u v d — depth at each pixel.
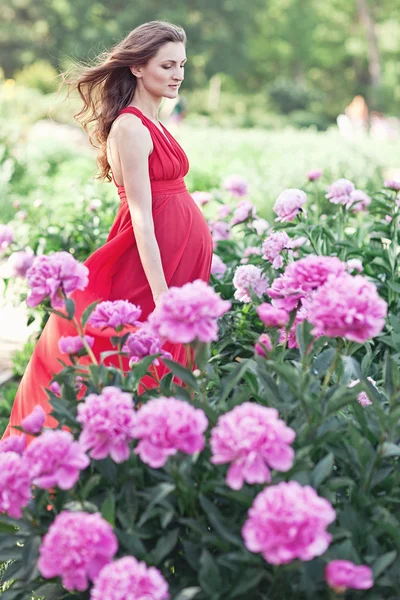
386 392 2.61
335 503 2.42
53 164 14.12
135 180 3.61
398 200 4.68
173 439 2.07
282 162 11.23
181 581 2.33
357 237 5.16
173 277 3.80
